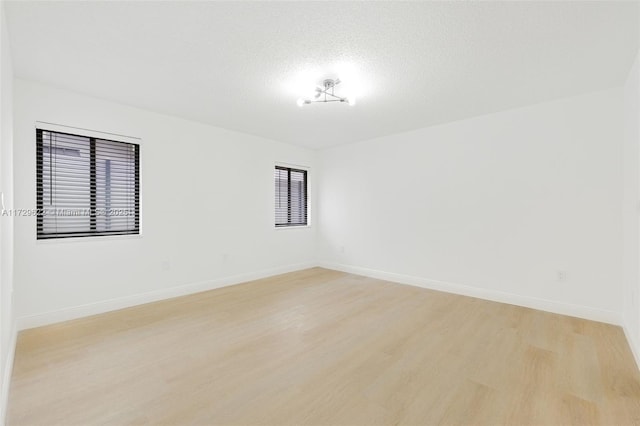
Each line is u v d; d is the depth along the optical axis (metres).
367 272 4.81
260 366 2.04
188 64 2.34
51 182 2.82
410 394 1.74
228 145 4.20
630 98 2.46
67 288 2.85
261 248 4.66
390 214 4.51
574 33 1.92
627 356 2.17
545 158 3.14
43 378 1.88
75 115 2.89
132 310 3.14
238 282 4.32
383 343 2.39
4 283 1.73
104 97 3.01
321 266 5.53
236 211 4.31
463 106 3.25
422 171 4.14
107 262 3.11
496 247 3.49
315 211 5.59
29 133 2.64
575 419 1.53
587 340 2.43
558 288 3.08
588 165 2.90
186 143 3.74
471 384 1.83
